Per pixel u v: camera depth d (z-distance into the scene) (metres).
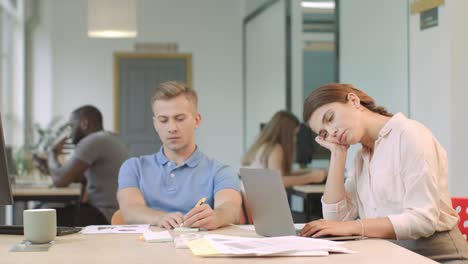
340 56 5.94
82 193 4.76
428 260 1.61
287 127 4.86
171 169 2.69
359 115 2.19
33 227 1.92
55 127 9.48
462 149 3.89
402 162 2.09
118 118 9.68
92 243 1.94
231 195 2.59
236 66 10.02
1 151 2.08
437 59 4.04
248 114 9.58
